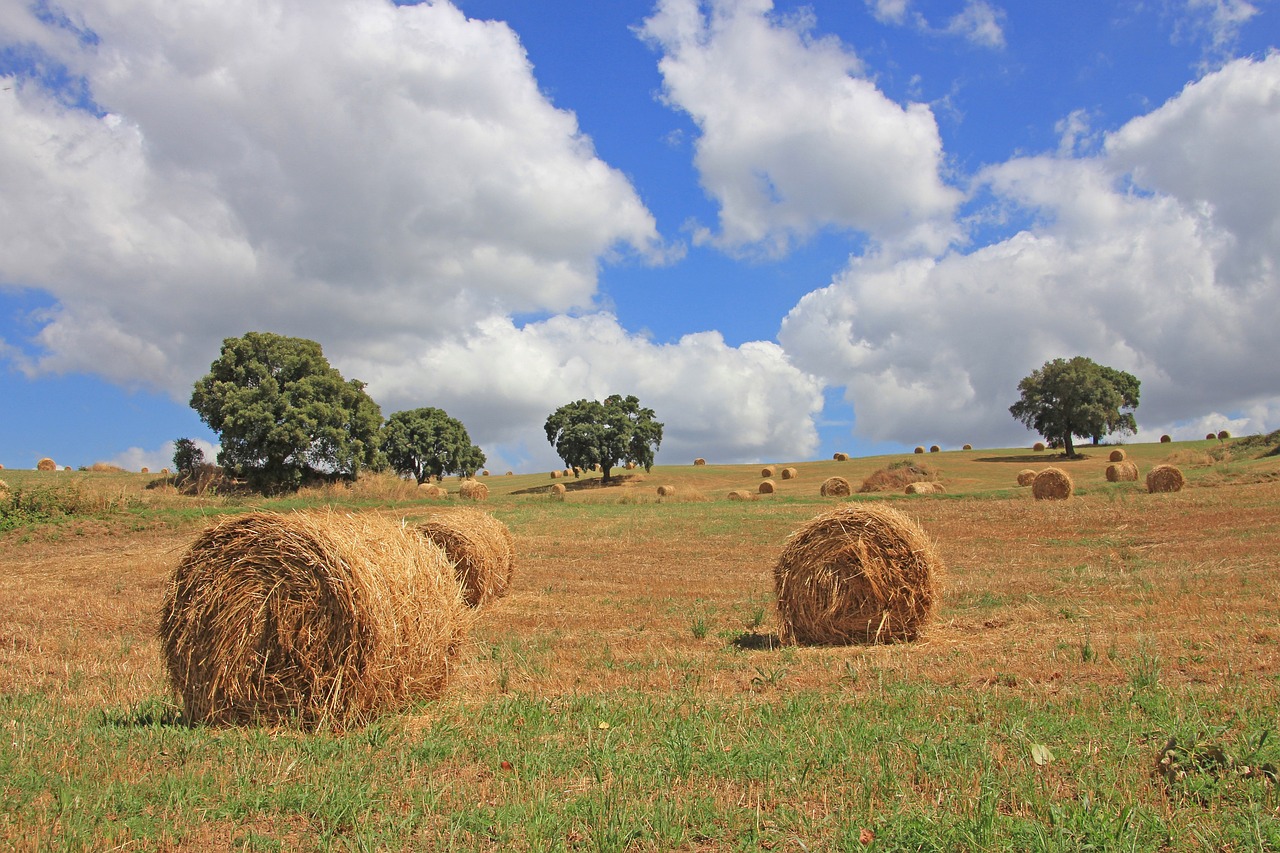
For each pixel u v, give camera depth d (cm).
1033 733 598
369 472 4941
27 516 2412
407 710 767
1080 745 567
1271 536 1895
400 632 769
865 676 859
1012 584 1470
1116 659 847
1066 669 823
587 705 746
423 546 852
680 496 4709
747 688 839
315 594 753
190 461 4962
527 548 2283
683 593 1577
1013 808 466
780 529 2589
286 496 3741
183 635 770
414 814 482
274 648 755
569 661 992
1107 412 7638
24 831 465
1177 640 923
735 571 1878
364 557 765
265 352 4709
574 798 504
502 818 469
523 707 743
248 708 756
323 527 766
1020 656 902
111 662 1051
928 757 547
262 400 4522
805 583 1139
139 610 1418
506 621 1302
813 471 7200
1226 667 788
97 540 2305
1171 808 461
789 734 627
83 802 509
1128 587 1339
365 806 503
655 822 457
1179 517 2317
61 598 1533
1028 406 7944
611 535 2527
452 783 539
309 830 477
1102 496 3045
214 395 4538
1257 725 582
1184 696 682
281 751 639
